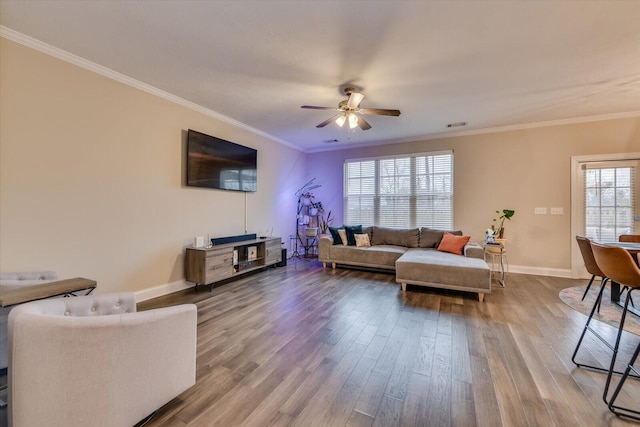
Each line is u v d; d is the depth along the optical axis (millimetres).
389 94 3383
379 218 5797
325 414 1479
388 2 1871
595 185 4199
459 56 2535
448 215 5168
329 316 2824
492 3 1868
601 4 1865
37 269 2383
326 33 2217
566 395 1620
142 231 3203
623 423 1405
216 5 1912
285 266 5219
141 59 2643
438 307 3082
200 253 3568
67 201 2572
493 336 2377
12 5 1898
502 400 1580
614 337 2336
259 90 3316
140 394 1327
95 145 2770
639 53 2465
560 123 4352
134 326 1286
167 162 3469
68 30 2203
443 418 1443
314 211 6215
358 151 6016
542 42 2307
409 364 1953
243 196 4762
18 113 2275
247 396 1618
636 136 3961
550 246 4449
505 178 4723
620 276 1652
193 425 1401
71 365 1161
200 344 2232
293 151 6098
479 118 4270
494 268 4746
